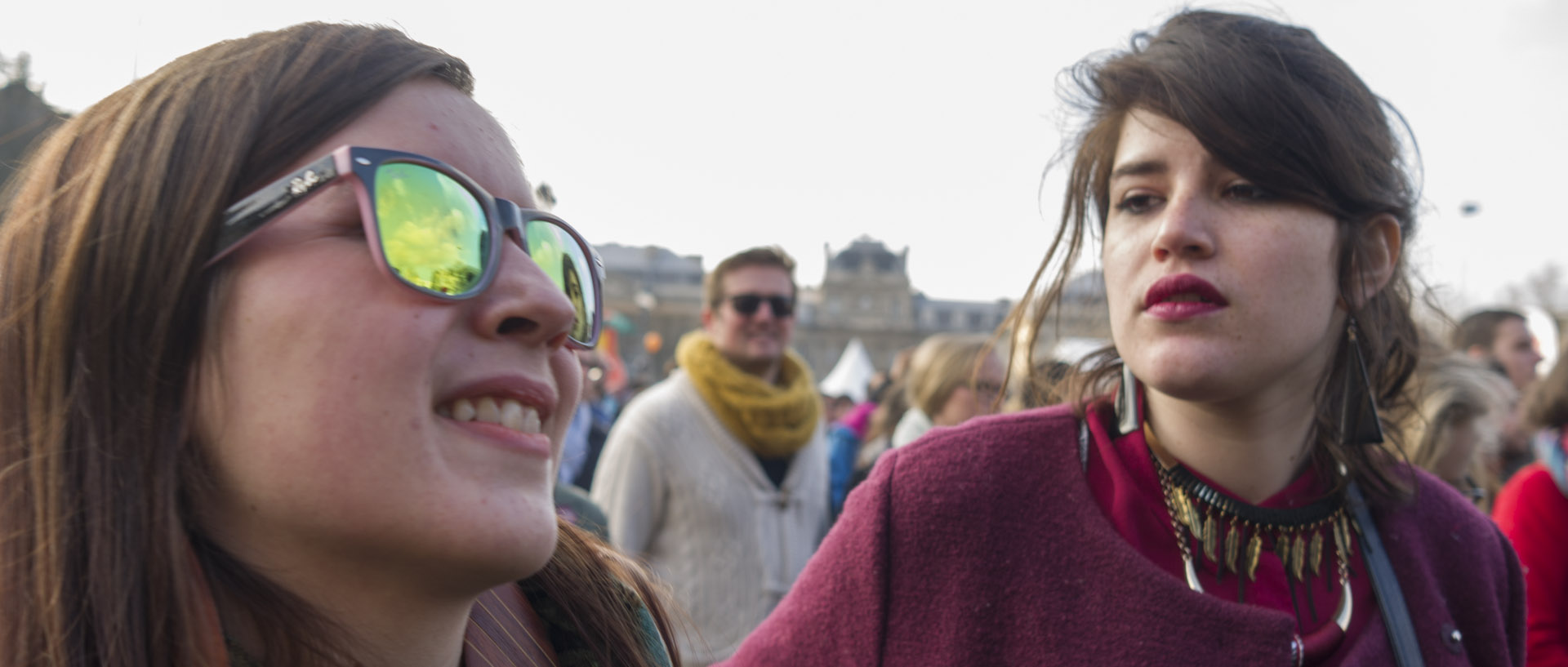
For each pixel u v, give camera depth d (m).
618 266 53.62
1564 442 2.02
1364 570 1.03
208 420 0.54
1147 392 1.06
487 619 0.74
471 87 0.71
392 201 0.55
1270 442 1.00
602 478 2.71
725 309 2.94
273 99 0.58
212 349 0.54
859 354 10.24
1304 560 1.00
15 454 0.56
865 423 5.23
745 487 2.68
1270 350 0.90
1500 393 2.12
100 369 0.54
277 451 0.52
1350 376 1.01
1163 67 0.92
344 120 0.59
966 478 1.04
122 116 0.59
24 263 0.58
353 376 0.53
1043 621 0.96
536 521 0.57
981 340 3.37
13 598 0.54
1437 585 1.04
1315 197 0.90
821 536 2.90
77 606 0.53
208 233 0.54
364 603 0.57
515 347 0.61
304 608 0.56
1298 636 0.94
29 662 0.53
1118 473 1.02
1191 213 0.91
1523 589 1.14
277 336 0.53
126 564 0.53
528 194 0.71
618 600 0.88
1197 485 1.00
